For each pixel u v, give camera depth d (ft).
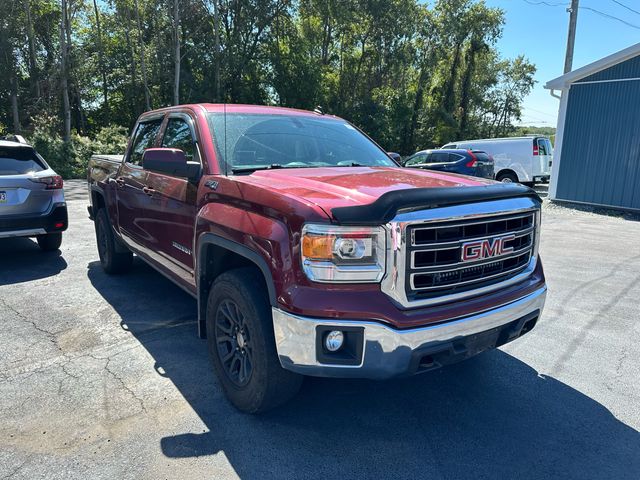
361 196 8.32
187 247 11.51
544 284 10.23
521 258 9.78
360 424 9.41
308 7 118.42
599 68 41.68
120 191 16.29
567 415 9.83
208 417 9.52
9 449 8.46
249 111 12.91
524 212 9.39
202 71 112.37
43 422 9.28
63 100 96.94
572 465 8.25
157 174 13.20
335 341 7.72
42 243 22.77
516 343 13.44
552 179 46.62
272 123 12.69
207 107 12.51
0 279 18.72
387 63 131.85
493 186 9.12
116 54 118.01
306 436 8.98
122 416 9.52
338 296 7.62
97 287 17.74
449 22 133.08
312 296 7.65
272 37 115.75
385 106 129.70
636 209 40.68
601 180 42.86
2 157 20.84
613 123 41.60
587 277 20.02
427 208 7.91
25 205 20.51
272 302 8.11
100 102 126.11
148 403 10.00
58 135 89.30
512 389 10.87
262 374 8.71
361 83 135.64
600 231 31.35
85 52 107.45
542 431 9.26
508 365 12.08
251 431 9.09
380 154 13.93
